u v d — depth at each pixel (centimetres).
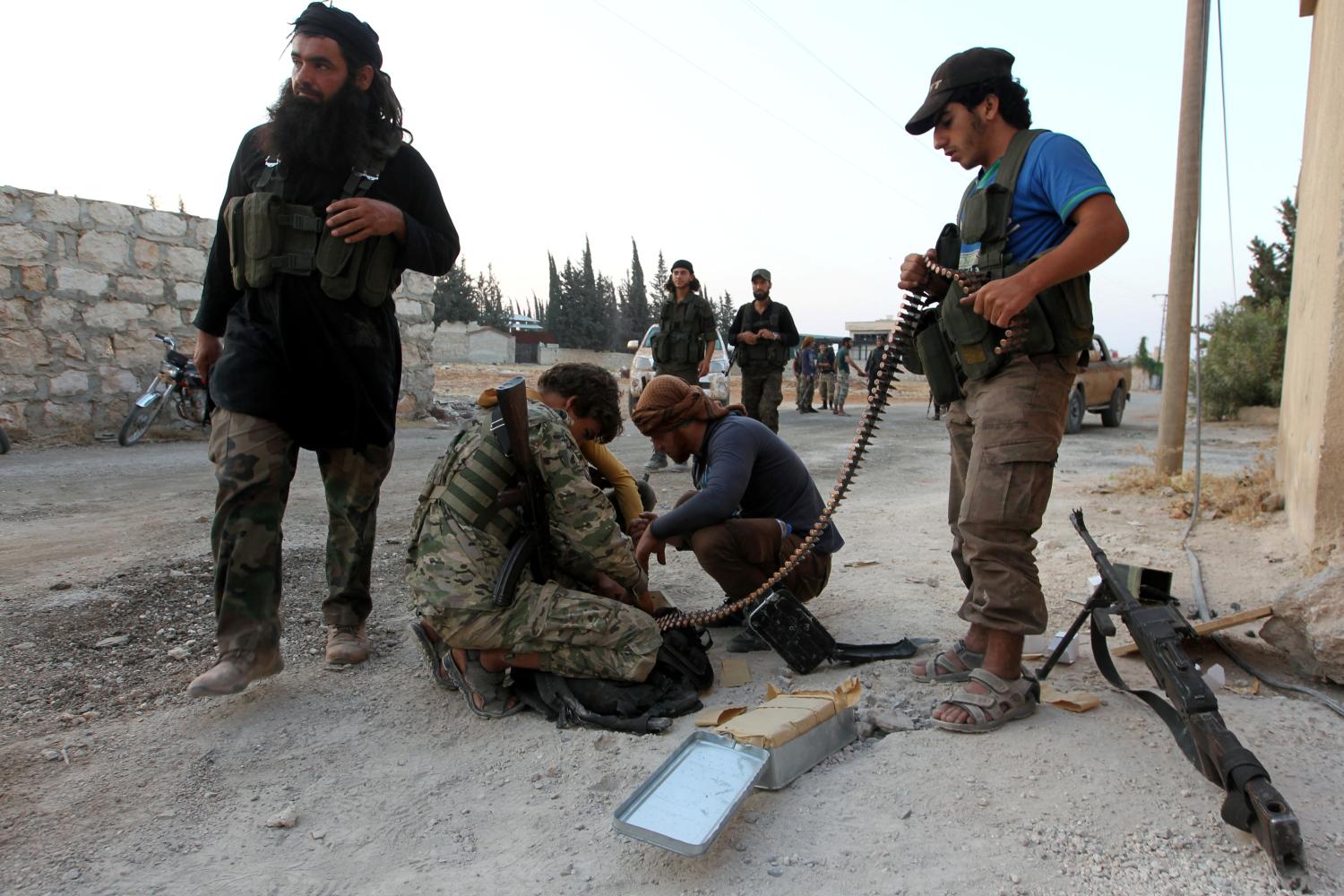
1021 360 257
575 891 195
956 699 264
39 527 568
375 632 374
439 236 333
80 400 1074
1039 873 194
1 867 208
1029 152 256
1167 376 728
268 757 263
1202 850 200
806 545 314
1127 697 287
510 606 281
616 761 254
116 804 237
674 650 298
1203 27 690
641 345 1461
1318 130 516
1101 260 238
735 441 337
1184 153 705
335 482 335
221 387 298
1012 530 260
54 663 335
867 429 304
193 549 505
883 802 224
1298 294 576
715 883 194
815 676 316
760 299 936
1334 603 299
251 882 202
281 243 297
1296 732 257
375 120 318
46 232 1037
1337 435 400
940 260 284
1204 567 450
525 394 278
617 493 352
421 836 220
